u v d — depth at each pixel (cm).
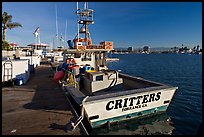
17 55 2545
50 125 515
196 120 757
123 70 3459
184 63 5466
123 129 616
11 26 3494
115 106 596
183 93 1338
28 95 844
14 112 618
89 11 1343
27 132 474
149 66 4438
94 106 554
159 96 679
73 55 1329
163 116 725
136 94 617
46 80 1277
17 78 1108
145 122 682
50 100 760
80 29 1341
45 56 4900
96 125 595
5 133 468
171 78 2280
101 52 1316
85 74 1027
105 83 914
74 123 513
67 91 820
